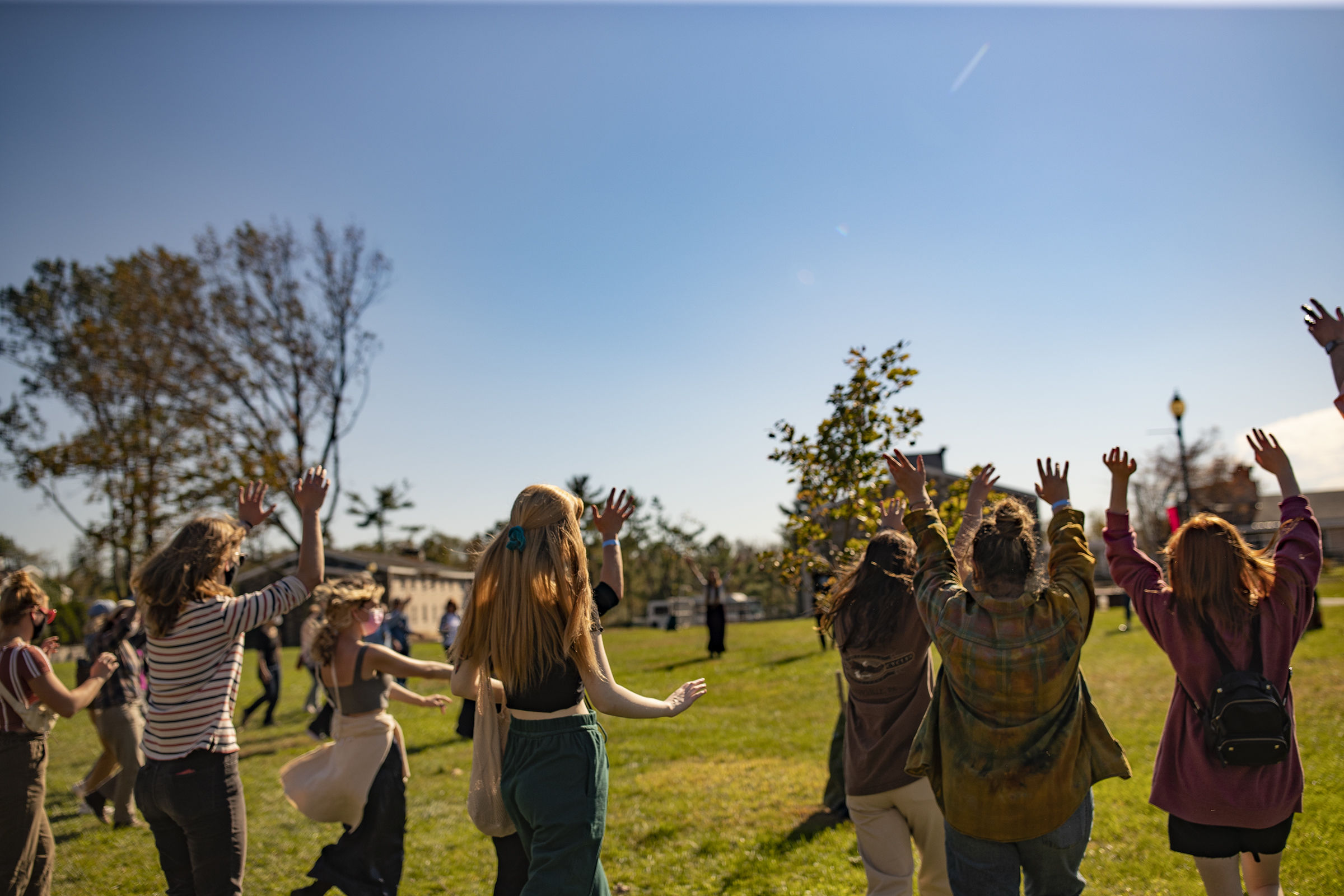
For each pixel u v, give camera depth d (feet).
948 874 10.42
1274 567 10.08
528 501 10.16
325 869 14.76
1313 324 10.36
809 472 22.99
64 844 22.12
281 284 102.83
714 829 20.34
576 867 9.21
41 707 13.34
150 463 99.35
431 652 88.58
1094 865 16.19
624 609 181.98
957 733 9.57
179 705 11.22
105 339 100.68
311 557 12.27
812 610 21.85
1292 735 9.82
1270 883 10.41
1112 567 11.18
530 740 9.62
